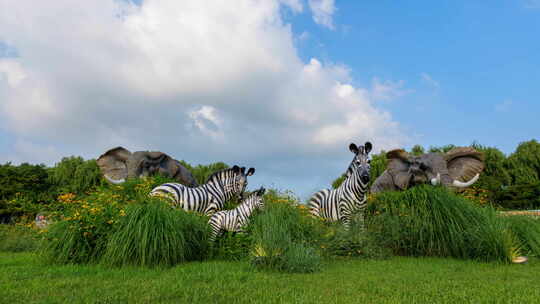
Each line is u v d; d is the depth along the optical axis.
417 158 10.40
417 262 5.83
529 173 25.12
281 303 3.11
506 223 6.44
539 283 4.14
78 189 28.72
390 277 4.49
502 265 5.51
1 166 31.69
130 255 5.14
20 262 5.95
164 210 5.70
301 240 5.96
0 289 3.73
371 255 6.21
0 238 9.07
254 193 6.73
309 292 3.56
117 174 13.24
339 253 6.28
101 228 5.61
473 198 8.76
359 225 6.86
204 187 8.10
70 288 3.80
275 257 4.97
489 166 25.55
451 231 6.22
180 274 4.58
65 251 5.52
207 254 6.17
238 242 6.09
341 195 7.55
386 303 3.16
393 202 7.25
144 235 5.12
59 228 5.78
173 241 5.36
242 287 3.78
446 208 6.48
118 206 5.94
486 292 3.61
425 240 6.53
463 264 5.60
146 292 3.56
